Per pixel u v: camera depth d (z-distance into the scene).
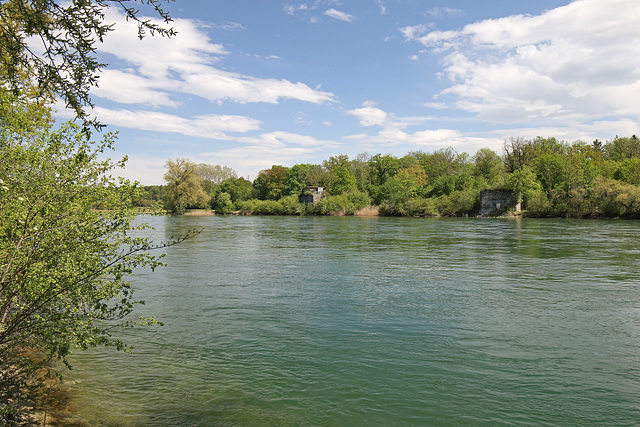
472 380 7.51
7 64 4.79
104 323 10.54
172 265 19.67
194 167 92.94
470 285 15.19
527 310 11.86
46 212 5.41
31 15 4.32
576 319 11.02
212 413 6.24
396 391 7.07
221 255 23.27
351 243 29.73
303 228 47.12
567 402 6.75
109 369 7.75
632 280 15.90
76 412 6.07
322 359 8.41
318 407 6.51
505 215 70.25
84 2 4.36
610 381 7.47
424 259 21.52
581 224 48.88
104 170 6.07
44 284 5.47
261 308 12.09
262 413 6.28
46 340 5.94
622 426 6.06
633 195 57.47
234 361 8.27
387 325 10.55
